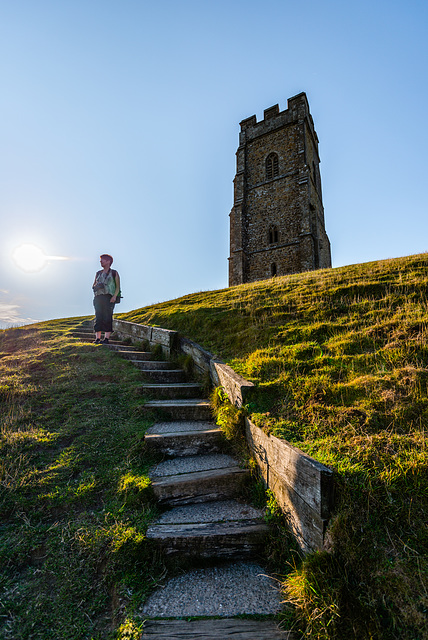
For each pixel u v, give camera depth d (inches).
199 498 111.6
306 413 119.4
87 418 151.9
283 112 1011.3
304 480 84.1
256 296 308.3
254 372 158.6
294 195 932.6
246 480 116.7
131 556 86.7
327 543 73.6
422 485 78.1
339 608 64.8
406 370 126.9
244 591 80.7
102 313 273.6
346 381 135.3
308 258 861.2
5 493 104.3
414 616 58.9
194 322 273.1
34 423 146.1
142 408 163.3
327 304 235.6
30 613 73.5
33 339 280.1
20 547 87.7
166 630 69.4
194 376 215.2
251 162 1064.2
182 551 90.5
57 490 107.2
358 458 88.4
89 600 77.9
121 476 115.9
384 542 70.1
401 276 257.9
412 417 103.9
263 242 986.7
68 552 87.8
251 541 92.7
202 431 141.6
